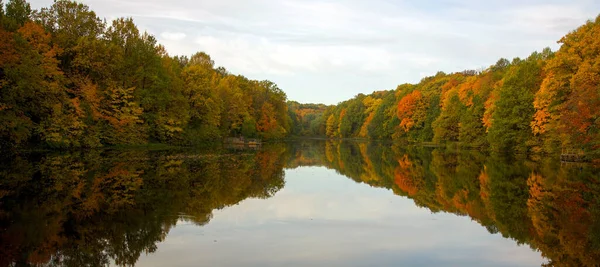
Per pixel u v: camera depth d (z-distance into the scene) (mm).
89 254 10844
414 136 88312
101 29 47938
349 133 142000
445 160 43250
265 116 91062
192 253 11086
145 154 39875
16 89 31141
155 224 14078
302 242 12422
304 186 24828
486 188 24125
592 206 18562
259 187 23391
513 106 46688
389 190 23750
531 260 11359
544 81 40188
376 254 11469
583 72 33031
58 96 37750
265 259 10734
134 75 48781
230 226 14141
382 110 112938
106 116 44656
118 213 15414
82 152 38438
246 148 61625
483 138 57969
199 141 62250
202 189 21484
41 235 12344
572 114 32969
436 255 11578
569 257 11633
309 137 152625
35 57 34062
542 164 35500
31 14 42781
